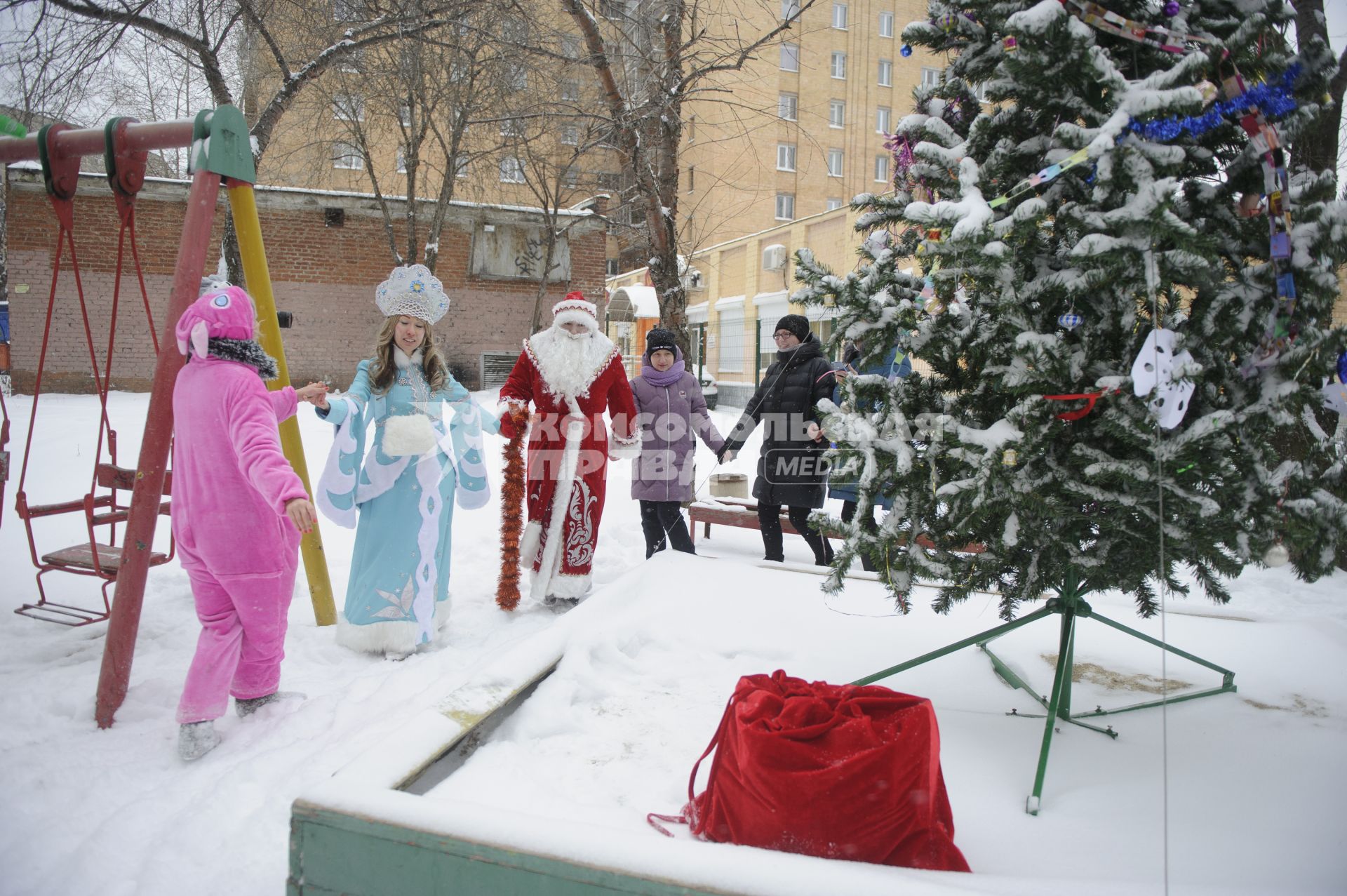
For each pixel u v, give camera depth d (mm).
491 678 2514
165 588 4504
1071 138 1770
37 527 5766
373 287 12891
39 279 12188
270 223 12805
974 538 2195
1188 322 1945
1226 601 2117
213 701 2590
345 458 3402
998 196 2078
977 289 2062
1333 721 2432
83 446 8227
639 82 7844
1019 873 1680
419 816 1559
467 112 11258
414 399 3625
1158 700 2625
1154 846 1762
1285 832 1802
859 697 1853
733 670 2918
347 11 8156
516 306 14234
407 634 3510
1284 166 1804
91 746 2652
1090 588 2260
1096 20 1796
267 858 2000
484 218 13945
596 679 2719
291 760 2500
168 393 2877
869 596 3609
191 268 2943
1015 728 2438
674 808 1998
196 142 3010
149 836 2129
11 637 3670
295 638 3723
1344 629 3250
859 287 2146
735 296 20516
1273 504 1916
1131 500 1928
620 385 4438
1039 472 2002
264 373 2799
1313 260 1812
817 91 26891
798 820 1658
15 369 12156
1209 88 1712
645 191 7195
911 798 1645
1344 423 1938
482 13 7789
